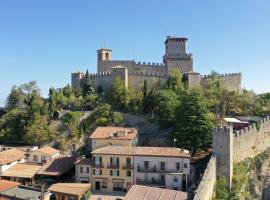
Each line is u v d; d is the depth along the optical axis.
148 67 117.81
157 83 110.69
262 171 72.19
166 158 67.81
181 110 79.81
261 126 76.81
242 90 116.44
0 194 59.72
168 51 119.69
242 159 69.94
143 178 68.44
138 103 101.44
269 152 76.69
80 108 106.50
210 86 108.06
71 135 96.50
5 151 83.94
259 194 67.12
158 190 55.88
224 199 58.59
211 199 56.69
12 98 116.50
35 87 117.88
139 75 111.81
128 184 69.12
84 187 64.88
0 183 64.31
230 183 62.12
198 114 76.38
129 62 118.31
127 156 69.44
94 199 63.78
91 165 71.25
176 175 66.31
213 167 59.75
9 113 107.25
